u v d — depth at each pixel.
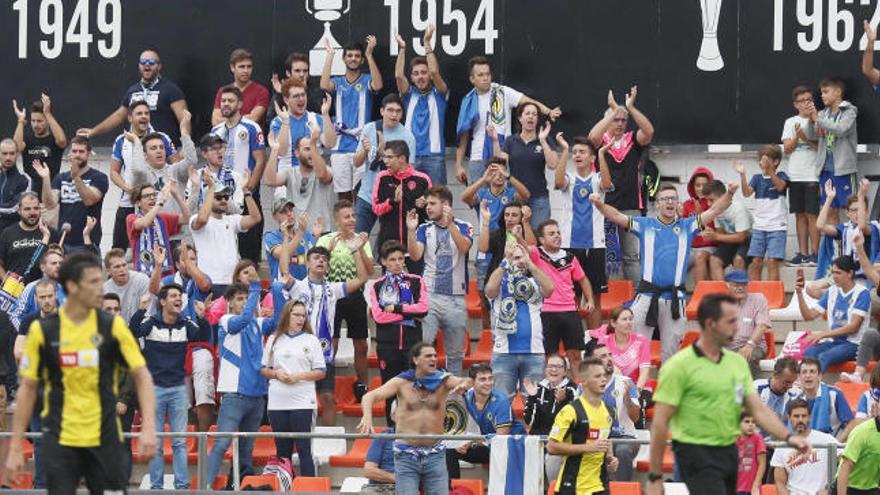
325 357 59.28
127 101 68.94
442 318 60.50
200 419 58.16
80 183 65.75
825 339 59.94
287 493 51.12
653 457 38.97
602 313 63.69
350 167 66.44
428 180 62.97
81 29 70.69
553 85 67.75
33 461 57.84
